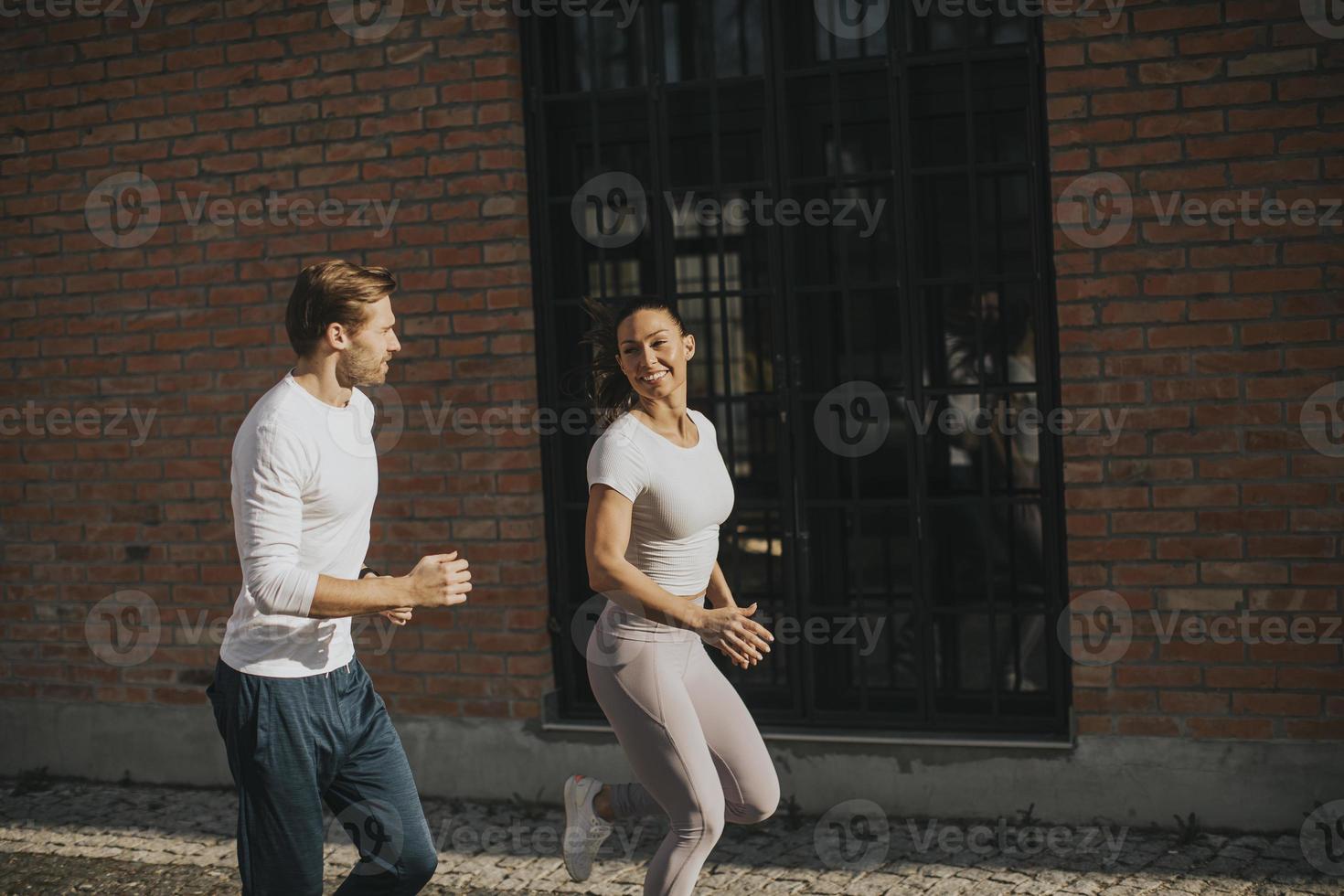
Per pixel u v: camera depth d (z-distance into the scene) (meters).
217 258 5.19
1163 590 4.26
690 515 3.17
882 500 4.66
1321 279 4.08
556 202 4.95
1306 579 4.14
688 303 5.08
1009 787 4.43
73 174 5.35
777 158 4.72
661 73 4.82
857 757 4.57
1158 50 4.17
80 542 5.44
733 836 4.44
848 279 4.73
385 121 4.94
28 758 5.53
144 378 5.32
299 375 3.03
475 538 4.93
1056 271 4.31
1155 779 4.29
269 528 2.85
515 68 4.85
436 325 4.93
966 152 4.70
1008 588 4.93
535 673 4.89
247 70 5.09
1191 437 4.21
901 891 3.89
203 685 5.30
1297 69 4.06
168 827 4.85
